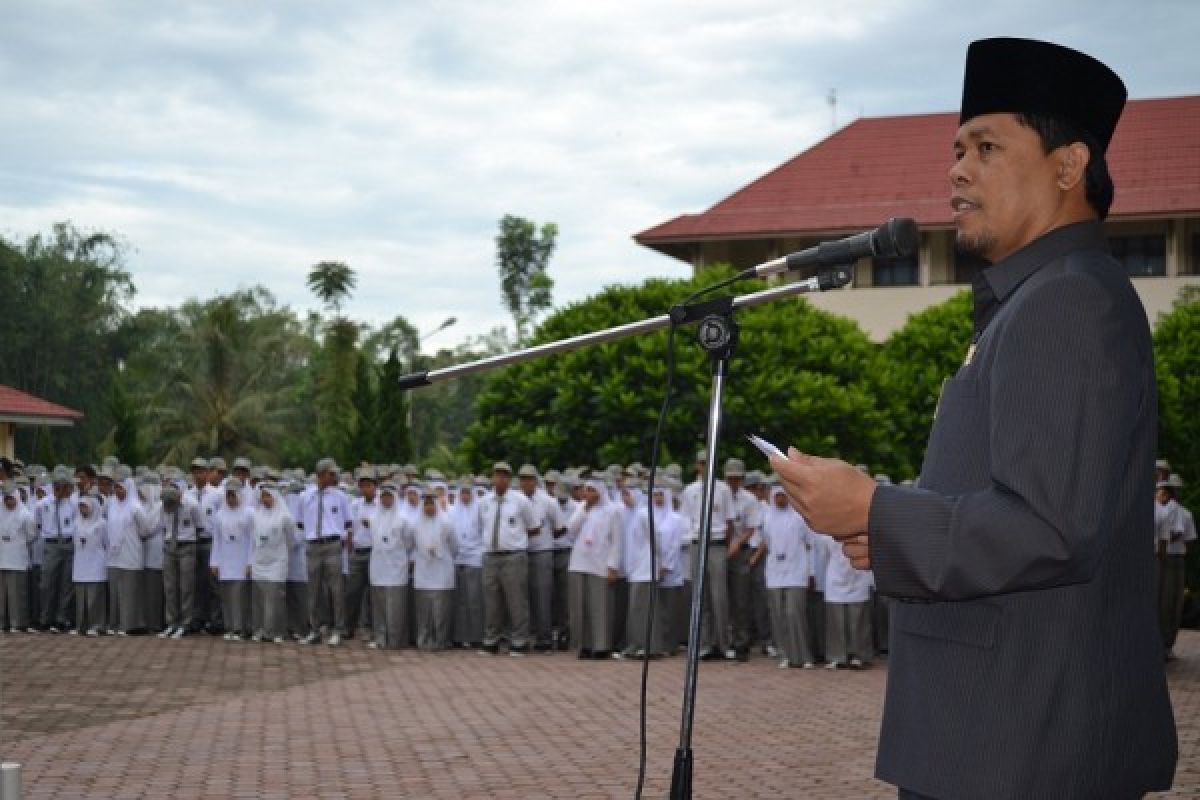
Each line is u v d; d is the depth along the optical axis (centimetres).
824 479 255
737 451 2397
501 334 6894
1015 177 271
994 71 272
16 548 2072
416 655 1781
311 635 1898
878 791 891
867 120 4047
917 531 245
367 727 1156
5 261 6359
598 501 1762
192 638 1959
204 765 979
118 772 951
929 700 260
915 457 2725
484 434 2592
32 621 2112
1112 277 257
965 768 253
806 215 3675
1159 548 1814
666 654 1781
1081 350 242
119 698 1341
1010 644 253
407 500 1984
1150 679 260
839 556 1644
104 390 6519
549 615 1869
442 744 1070
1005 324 256
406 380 420
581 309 2589
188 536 1975
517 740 1090
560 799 865
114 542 2003
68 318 6525
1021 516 237
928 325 2923
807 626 1658
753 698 1358
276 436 4838
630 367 2467
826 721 1201
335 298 6506
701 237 3675
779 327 2517
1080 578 240
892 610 277
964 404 266
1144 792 259
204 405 4772
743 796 876
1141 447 255
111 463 2047
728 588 1772
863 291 3566
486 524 1812
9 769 325
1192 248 3412
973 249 278
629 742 1082
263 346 5034
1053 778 248
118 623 2020
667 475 1888
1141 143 3625
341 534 1895
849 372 2550
